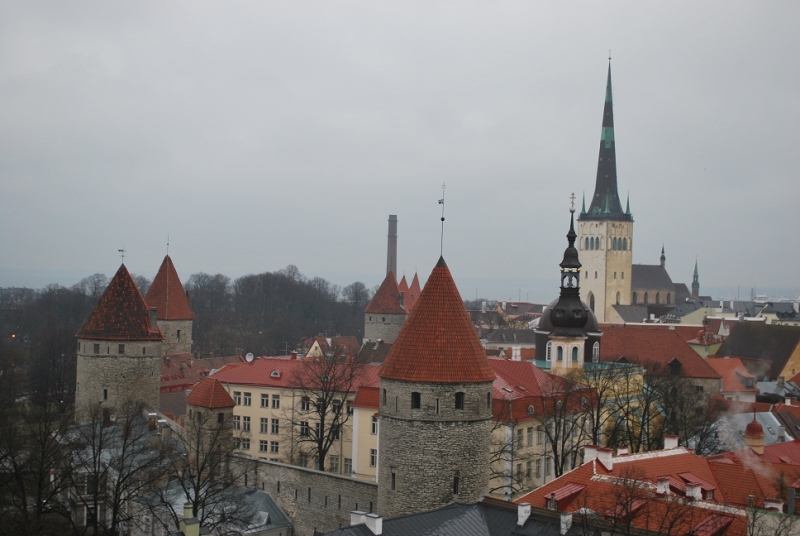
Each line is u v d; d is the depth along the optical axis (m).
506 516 62.28
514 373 112.12
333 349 159.12
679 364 161.38
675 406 122.12
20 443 83.50
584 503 60.88
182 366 165.88
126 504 86.75
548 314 138.00
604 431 111.75
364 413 109.50
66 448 88.25
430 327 73.00
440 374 71.62
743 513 59.03
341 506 86.88
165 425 98.81
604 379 116.56
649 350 164.50
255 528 86.00
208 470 91.25
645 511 58.91
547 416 98.31
